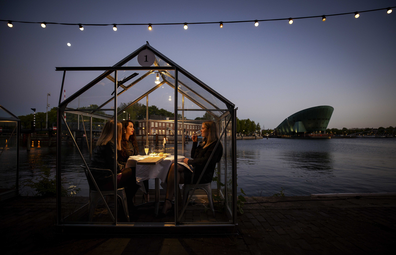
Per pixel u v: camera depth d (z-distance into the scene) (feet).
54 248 7.46
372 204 12.60
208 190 10.14
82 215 10.12
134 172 10.77
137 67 8.68
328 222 9.99
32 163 49.83
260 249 7.51
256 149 128.57
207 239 8.20
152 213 10.70
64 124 8.95
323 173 41.63
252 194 25.36
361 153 100.63
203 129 11.02
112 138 9.42
